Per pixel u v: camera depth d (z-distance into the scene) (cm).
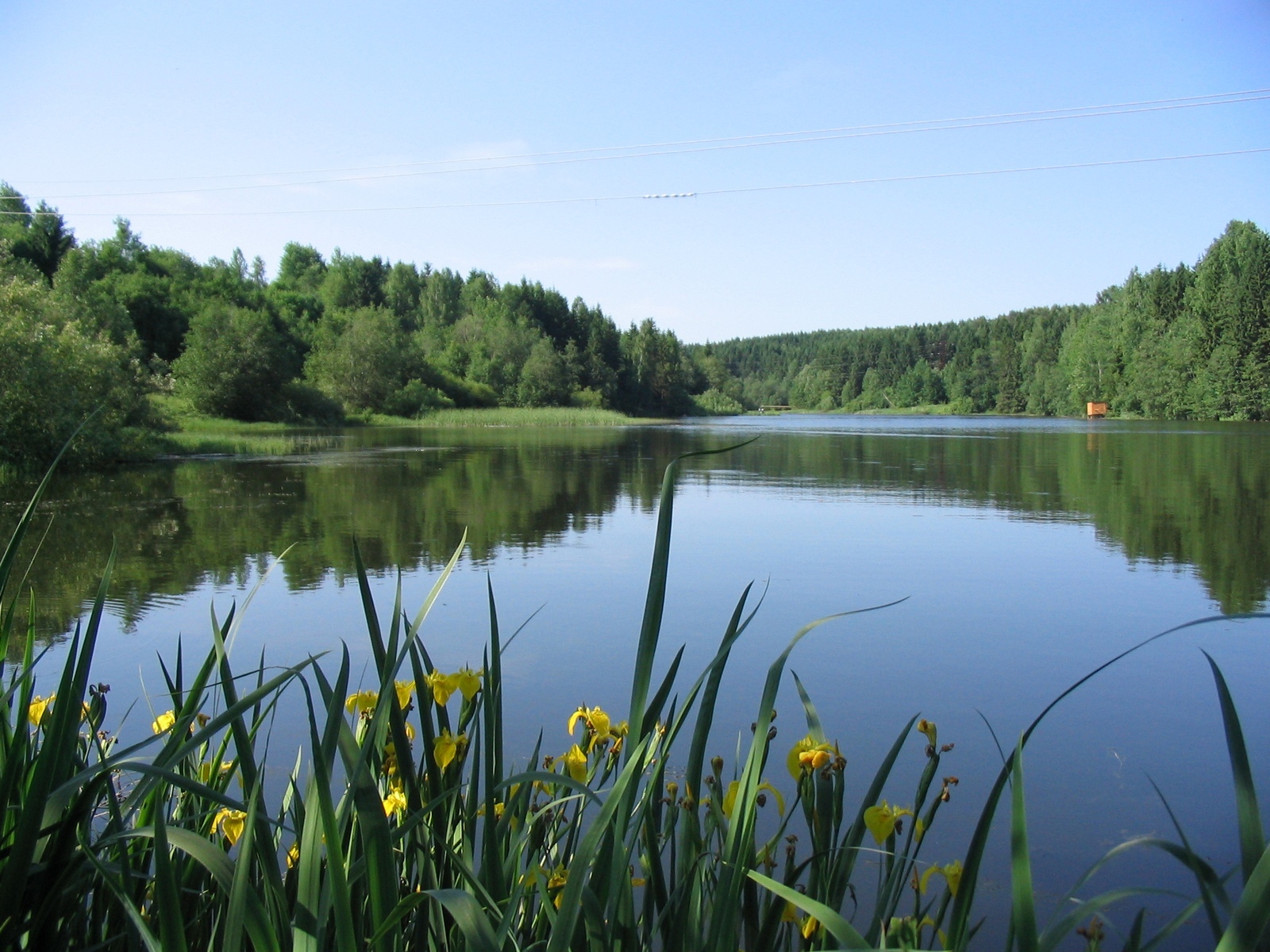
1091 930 146
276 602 659
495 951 91
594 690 463
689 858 135
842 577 779
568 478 1705
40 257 4441
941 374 10025
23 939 112
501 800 163
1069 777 360
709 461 2233
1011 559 870
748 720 423
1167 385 5631
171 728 135
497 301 8006
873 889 259
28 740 146
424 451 2533
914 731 410
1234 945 82
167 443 2348
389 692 116
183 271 5334
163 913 94
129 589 700
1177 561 862
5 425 1655
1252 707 447
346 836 139
